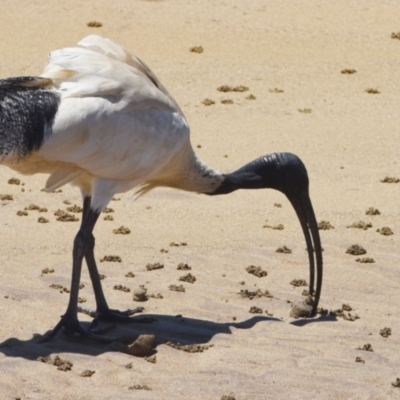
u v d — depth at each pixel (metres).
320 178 19.92
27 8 32.91
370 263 14.93
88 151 11.13
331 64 29.67
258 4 34.91
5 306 12.23
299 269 14.62
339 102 26.50
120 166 11.48
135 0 34.41
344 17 33.97
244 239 15.91
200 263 14.67
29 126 10.70
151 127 11.57
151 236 15.88
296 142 22.77
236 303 13.07
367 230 16.62
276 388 10.34
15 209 17.08
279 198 18.53
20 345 11.12
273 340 11.77
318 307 13.09
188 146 12.42
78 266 11.51
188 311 12.69
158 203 17.83
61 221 16.47
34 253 14.68
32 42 30.09
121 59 11.91
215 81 27.73
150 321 12.18
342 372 10.89
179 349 11.28
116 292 13.28
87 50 11.65
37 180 19.12
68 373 10.43
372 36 32.25
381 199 18.53
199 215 17.19
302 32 32.28
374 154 21.94
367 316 12.80
